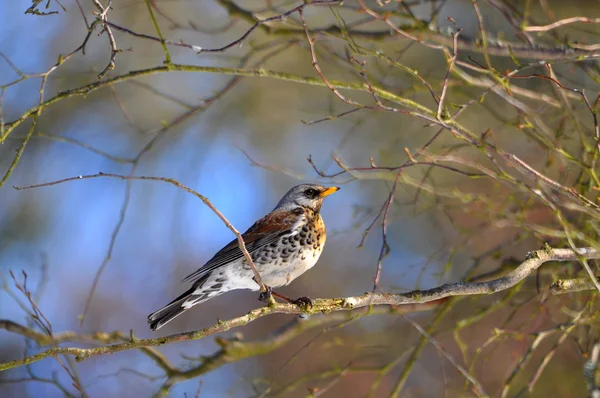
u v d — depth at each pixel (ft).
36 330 38.14
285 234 35.86
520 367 32.01
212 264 34.91
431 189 34.35
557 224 35.14
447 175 49.62
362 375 48.39
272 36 39.78
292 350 52.65
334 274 55.06
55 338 37.96
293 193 37.24
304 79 30.89
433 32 35.32
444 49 28.50
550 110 37.96
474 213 36.94
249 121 59.11
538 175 26.89
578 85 39.47
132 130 57.16
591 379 30.63
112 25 29.63
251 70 31.17
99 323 55.16
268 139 59.00
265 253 35.53
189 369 39.70
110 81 31.04
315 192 37.11
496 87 31.96
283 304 27.96
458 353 46.21
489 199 36.76
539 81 42.91
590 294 32.91
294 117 58.54
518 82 44.11
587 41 39.04
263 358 52.06
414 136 51.01
